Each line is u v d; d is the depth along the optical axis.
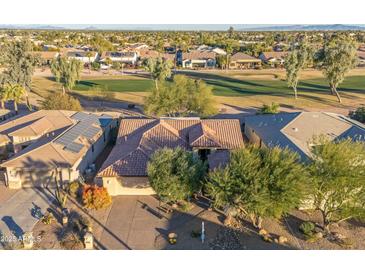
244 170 29.09
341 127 47.78
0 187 39.12
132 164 38.00
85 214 33.38
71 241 28.81
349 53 78.56
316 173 30.16
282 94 89.88
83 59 155.50
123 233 30.34
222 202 29.58
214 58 151.00
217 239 29.52
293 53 81.69
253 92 93.44
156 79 80.81
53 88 95.62
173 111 63.75
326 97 85.62
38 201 35.97
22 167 38.06
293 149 39.78
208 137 44.53
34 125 48.19
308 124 47.94
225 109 73.06
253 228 31.17
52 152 40.09
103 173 36.91
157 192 33.06
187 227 31.31
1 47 72.31
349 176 29.14
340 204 29.86
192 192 33.53
